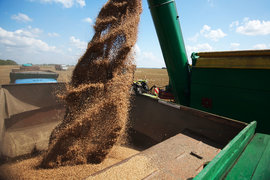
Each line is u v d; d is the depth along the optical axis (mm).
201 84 3373
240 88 2811
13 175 1992
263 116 2574
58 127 2557
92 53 2805
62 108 4070
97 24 2982
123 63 2641
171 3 3057
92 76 2633
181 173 1501
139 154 1788
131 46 2602
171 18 3129
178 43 3334
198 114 2289
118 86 2463
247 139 1490
